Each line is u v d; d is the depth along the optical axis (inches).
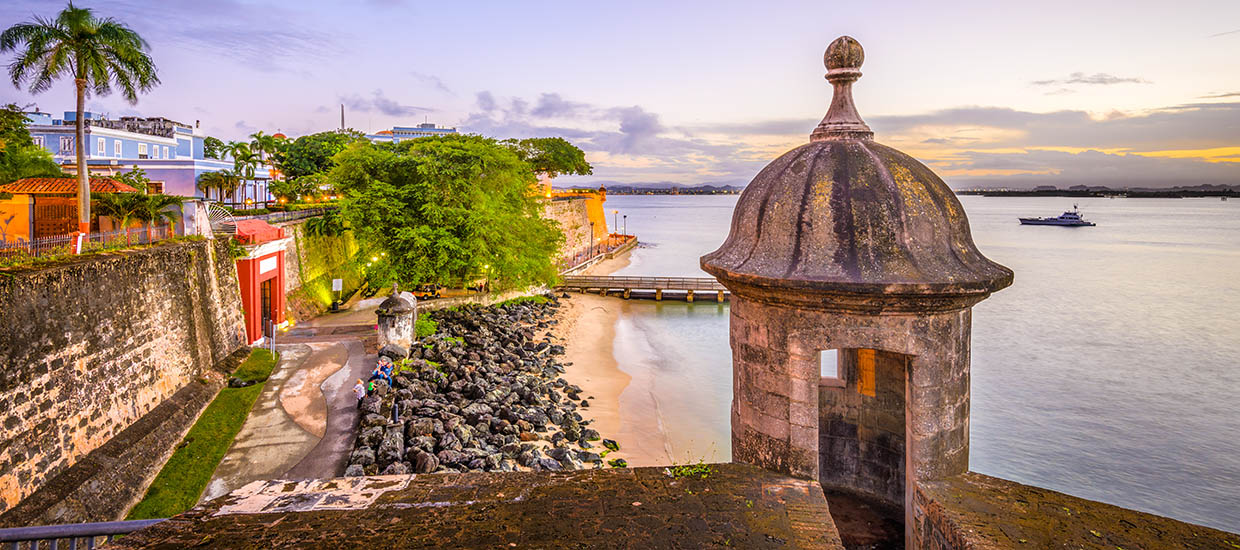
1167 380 1296.8
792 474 241.9
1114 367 1389.0
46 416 536.1
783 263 243.1
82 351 592.4
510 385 1007.6
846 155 252.8
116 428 631.2
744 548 176.7
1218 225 7062.0
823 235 239.8
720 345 1562.5
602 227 4067.4
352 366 942.4
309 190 2316.7
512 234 1551.4
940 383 233.6
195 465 631.8
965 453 244.1
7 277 517.7
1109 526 186.9
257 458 643.5
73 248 690.2
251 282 1061.1
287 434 700.0
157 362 729.0
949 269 233.5
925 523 216.5
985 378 1310.3
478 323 1366.9
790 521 191.0
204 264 895.1
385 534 184.9
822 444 353.7
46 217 1027.9
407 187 1362.0
